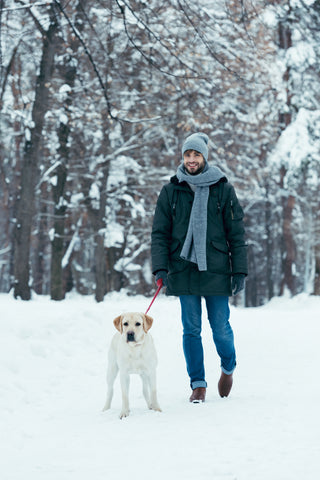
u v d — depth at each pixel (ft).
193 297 16.81
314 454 10.45
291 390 17.20
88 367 23.11
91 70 58.13
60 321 28.73
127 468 10.31
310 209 99.35
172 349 28.09
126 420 14.73
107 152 65.77
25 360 21.89
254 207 105.50
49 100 58.08
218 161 72.90
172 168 71.10
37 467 10.91
